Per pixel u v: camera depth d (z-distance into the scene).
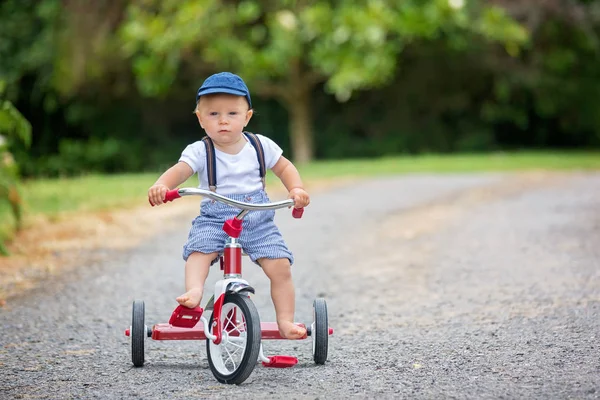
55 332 8.05
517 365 6.54
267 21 32.12
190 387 6.14
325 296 9.82
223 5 30.83
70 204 16.91
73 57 32.25
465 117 40.00
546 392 5.76
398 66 36.38
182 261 11.80
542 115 39.75
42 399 5.87
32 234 13.56
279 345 7.66
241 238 6.40
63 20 32.53
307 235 14.02
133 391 6.05
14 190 13.45
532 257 11.34
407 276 10.69
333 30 28.91
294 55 30.06
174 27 29.67
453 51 34.97
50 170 35.38
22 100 37.06
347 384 6.17
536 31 35.22
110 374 6.57
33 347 7.48
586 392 5.72
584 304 8.59
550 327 7.75
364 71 28.17
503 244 12.45
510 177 22.98
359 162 30.16
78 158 36.03
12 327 8.23
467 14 30.31
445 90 38.84
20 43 34.72
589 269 10.36
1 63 34.34
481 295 9.38
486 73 37.38
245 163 6.43
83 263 11.59
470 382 6.12
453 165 27.08
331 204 17.80
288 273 6.46
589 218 14.39
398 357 6.99
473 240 12.93
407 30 28.94
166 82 30.83
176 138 40.06
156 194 6.04
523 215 15.22
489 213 15.72
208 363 6.79
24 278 10.56
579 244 12.05
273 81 35.28
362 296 9.73
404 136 38.97
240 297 6.18
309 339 7.92
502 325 7.95
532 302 8.84
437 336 7.69
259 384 6.20
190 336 6.61
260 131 39.19
